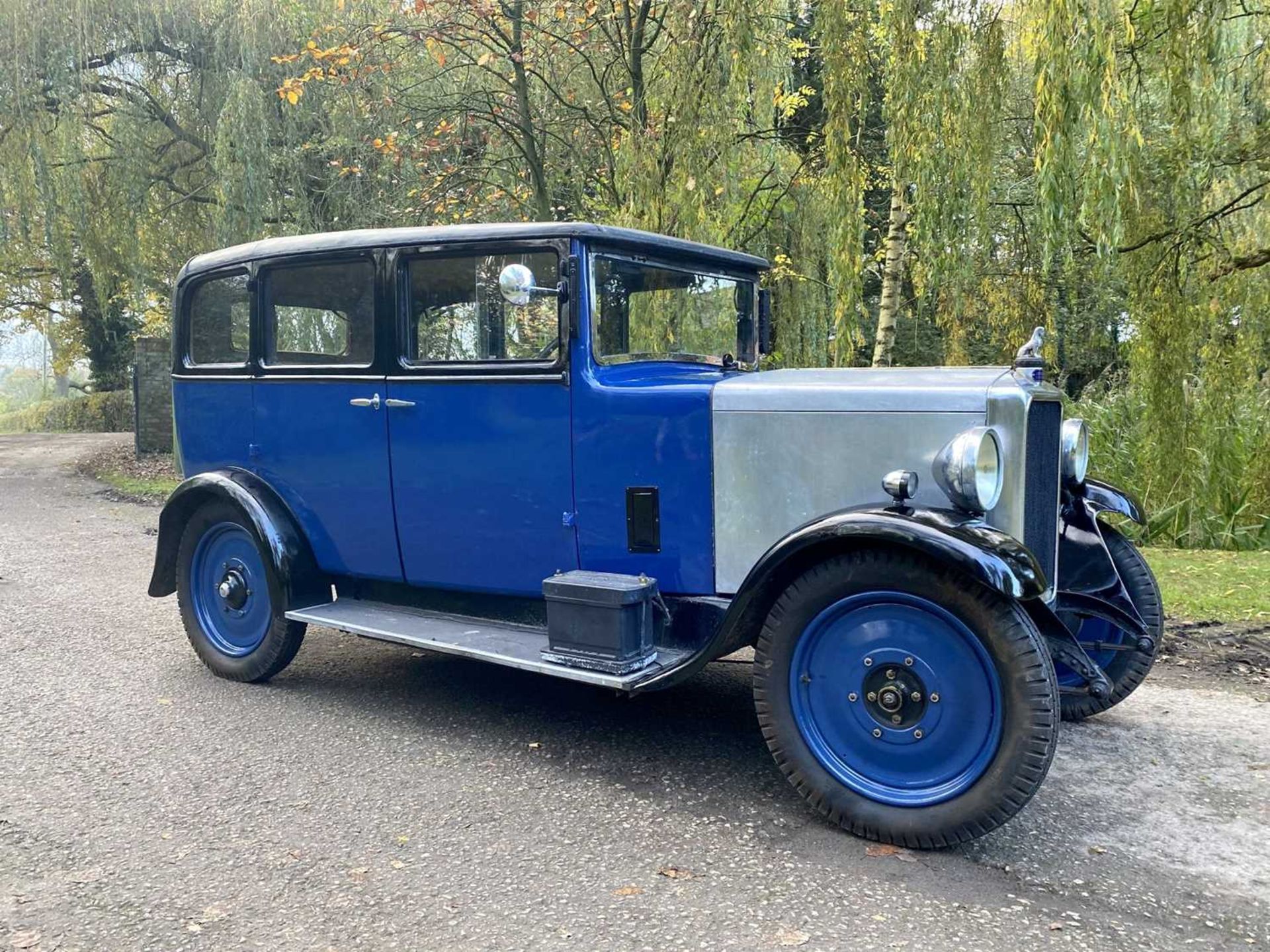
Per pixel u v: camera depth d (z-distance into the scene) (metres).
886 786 3.14
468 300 4.09
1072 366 14.98
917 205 7.95
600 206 10.54
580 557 3.96
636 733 4.21
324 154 14.02
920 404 3.36
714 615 3.69
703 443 3.69
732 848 3.10
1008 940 2.55
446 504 4.27
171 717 4.39
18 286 24.88
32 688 4.80
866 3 8.02
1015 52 8.62
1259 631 5.65
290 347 4.70
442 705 4.59
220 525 5.01
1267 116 8.46
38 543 9.32
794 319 10.44
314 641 5.87
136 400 17.64
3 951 2.47
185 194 16.88
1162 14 7.60
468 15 9.97
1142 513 4.39
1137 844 3.13
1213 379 8.85
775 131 9.55
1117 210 6.73
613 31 9.97
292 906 2.72
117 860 3.00
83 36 14.37
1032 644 2.90
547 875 2.91
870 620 3.16
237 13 14.27
